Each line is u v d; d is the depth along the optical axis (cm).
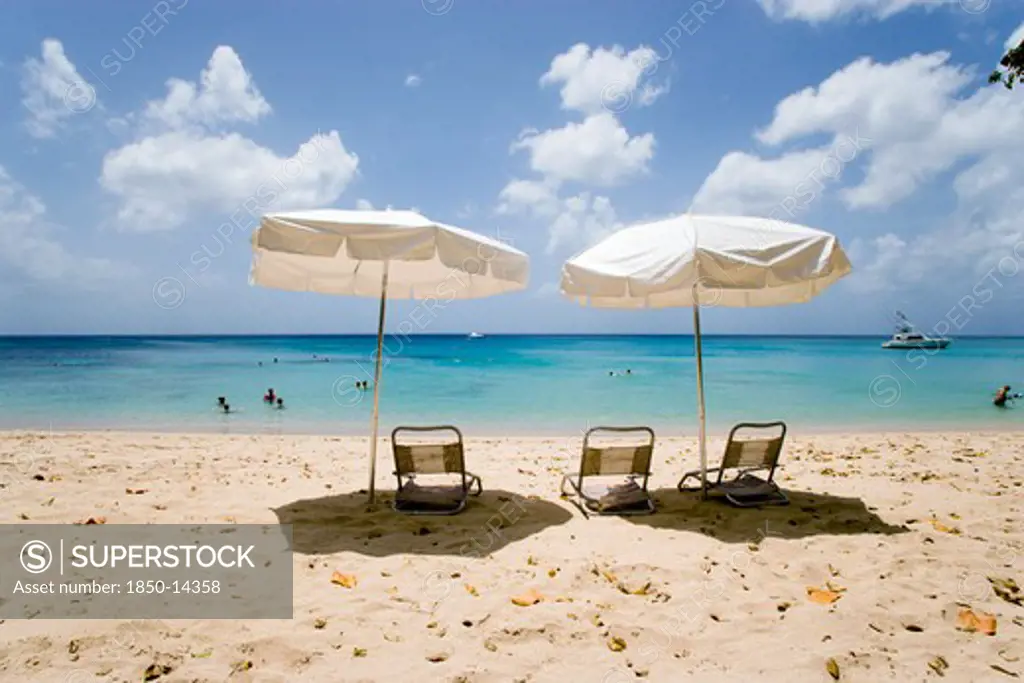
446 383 2256
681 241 469
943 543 454
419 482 667
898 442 983
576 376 2592
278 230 427
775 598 361
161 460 771
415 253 433
